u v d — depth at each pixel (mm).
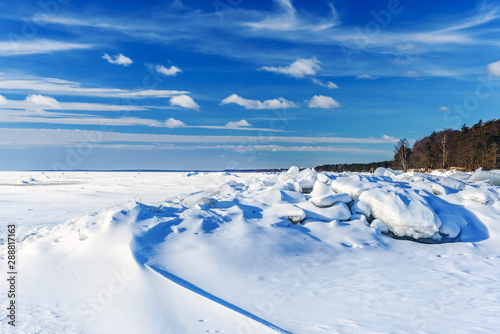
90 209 26984
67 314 5910
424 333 4418
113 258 7801
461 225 10289
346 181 12383
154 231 8797
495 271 7359
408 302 5656
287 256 8180
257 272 7359
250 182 15781
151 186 59250
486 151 43219
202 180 83250
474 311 5082
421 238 9914
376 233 9945
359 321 4969
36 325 5555
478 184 13586
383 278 7105
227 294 6320
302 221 10414
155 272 6953
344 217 10469
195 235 8672
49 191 47250
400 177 14797
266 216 10234
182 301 5961
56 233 9828
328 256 8500
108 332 5273
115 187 56500
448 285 6480
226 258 7711
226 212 10219
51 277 7445
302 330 4758
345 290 6430
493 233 10102
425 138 52000
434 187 12414
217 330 4953
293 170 15555
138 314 5641
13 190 49469
